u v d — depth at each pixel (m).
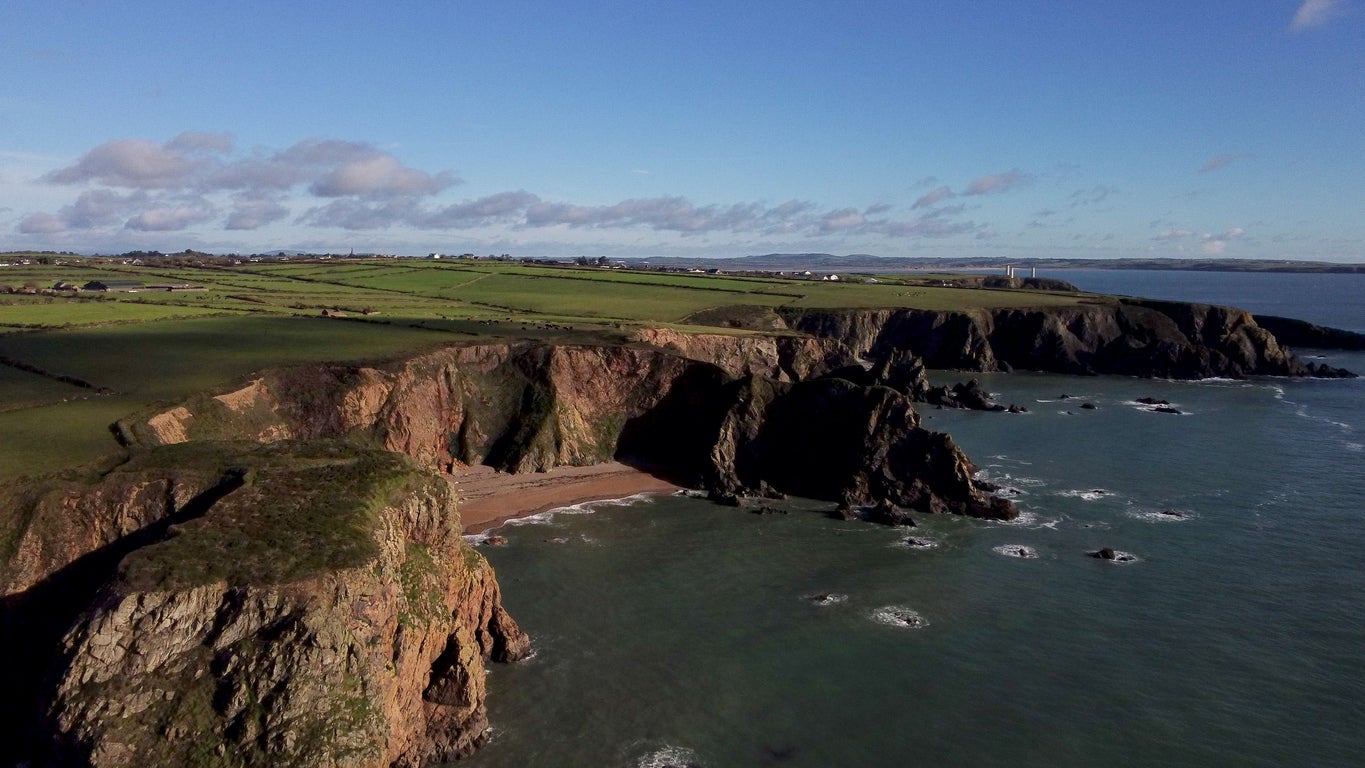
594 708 47.38
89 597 42.72
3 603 41.50
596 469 94.38
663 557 70.38
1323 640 55.12
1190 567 67.25
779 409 94.75
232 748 34.59
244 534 41.47
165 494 46.75
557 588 63.50
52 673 35.69
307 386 81.94
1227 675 51.22
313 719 35.62
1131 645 55.03
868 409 89.06
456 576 49.81
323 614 37.62
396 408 85.00
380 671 38.94
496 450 93.69
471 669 45.78
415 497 49.81
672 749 43.88
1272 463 96.69
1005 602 61.59
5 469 50.31
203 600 37.16
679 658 53.09
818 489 88.69
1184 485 88.81
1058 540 73.94
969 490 83.00
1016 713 47.38
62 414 64.25
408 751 41.97
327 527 42.75
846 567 68.50
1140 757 43.50
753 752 43.72
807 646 54.94
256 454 52.34
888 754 43.72
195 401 70.19
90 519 45.09
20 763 35.19
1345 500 82.69
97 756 33.31
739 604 61.28
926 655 53.88
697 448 95.44
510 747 43.75
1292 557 68.75
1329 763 42.84
